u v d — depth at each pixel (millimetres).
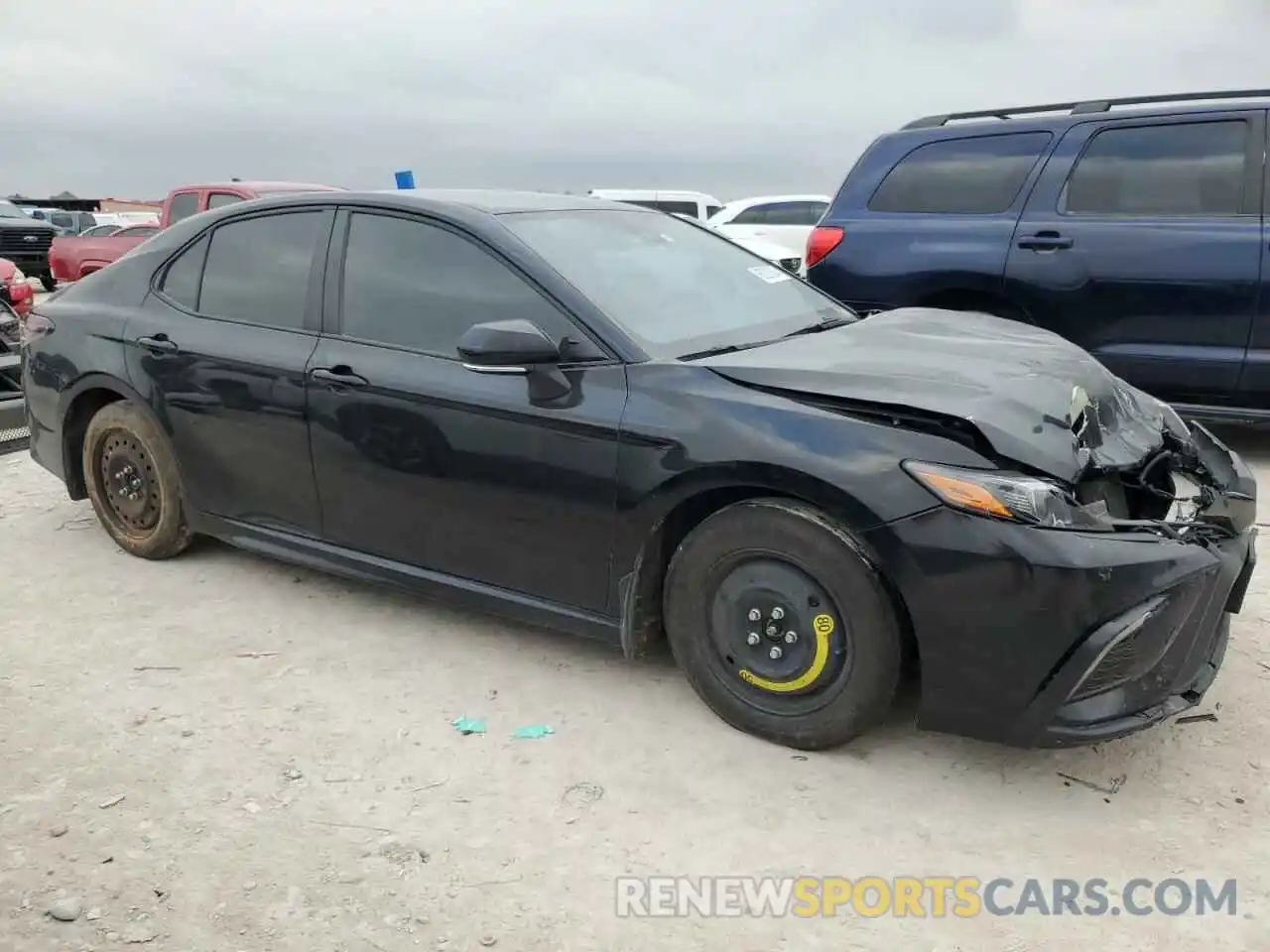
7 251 20578
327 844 2723
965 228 6289
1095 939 2365
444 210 3693
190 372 4168
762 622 3037
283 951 2357
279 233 4082
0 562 4730
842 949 2352
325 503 3893
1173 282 5699
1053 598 2621
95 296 4664
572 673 3605
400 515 3688
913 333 3666
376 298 3752
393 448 3613
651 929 2416
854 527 2789
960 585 2689
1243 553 3100
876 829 2756
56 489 5906
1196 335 5707
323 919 2451
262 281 4090
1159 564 2670
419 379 3529
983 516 2670
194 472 4297
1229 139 5688
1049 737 2719
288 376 3857
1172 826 2750
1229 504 3143
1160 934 2375
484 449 3396
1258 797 2861
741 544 3002
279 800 2912
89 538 5027
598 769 3039
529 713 3352
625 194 17953
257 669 3680
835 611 2885
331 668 3680
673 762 3062
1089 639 2631
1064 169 6070
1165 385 5875
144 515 4621
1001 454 2730
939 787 2926
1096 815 2799
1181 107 5848
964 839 2713
